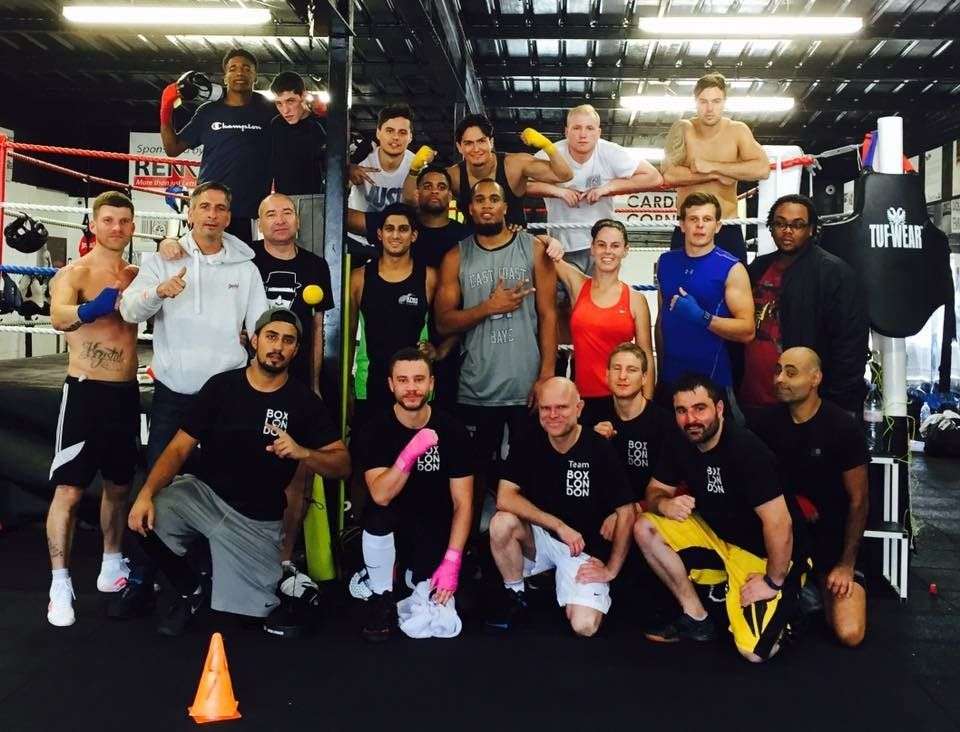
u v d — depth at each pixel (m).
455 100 8.59
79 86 11.09
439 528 2.93
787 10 8.01
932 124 11.08
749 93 10.63
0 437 4.16
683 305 3.18
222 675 2.18
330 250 3.42
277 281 3.28
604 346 3.32
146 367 5.04
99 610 3.00
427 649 2.68
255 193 3.89
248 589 2.78
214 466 2.85
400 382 2.77
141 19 7.43
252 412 2.83
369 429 2.90
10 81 10.89
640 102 9.48
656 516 2.83
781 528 2.60
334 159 3.43
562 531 2.80
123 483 3.11
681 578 2.77
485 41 8.97
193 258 3.06
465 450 2.88
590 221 3.94
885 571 3.39
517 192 3.88
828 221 4.02
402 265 3.40
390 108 3.93
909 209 3.52
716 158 3.86
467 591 3.19
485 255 3.41
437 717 2.18
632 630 2.89
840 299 3.25
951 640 2.83
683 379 2.71
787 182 4.80
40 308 7.28
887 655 2.68
